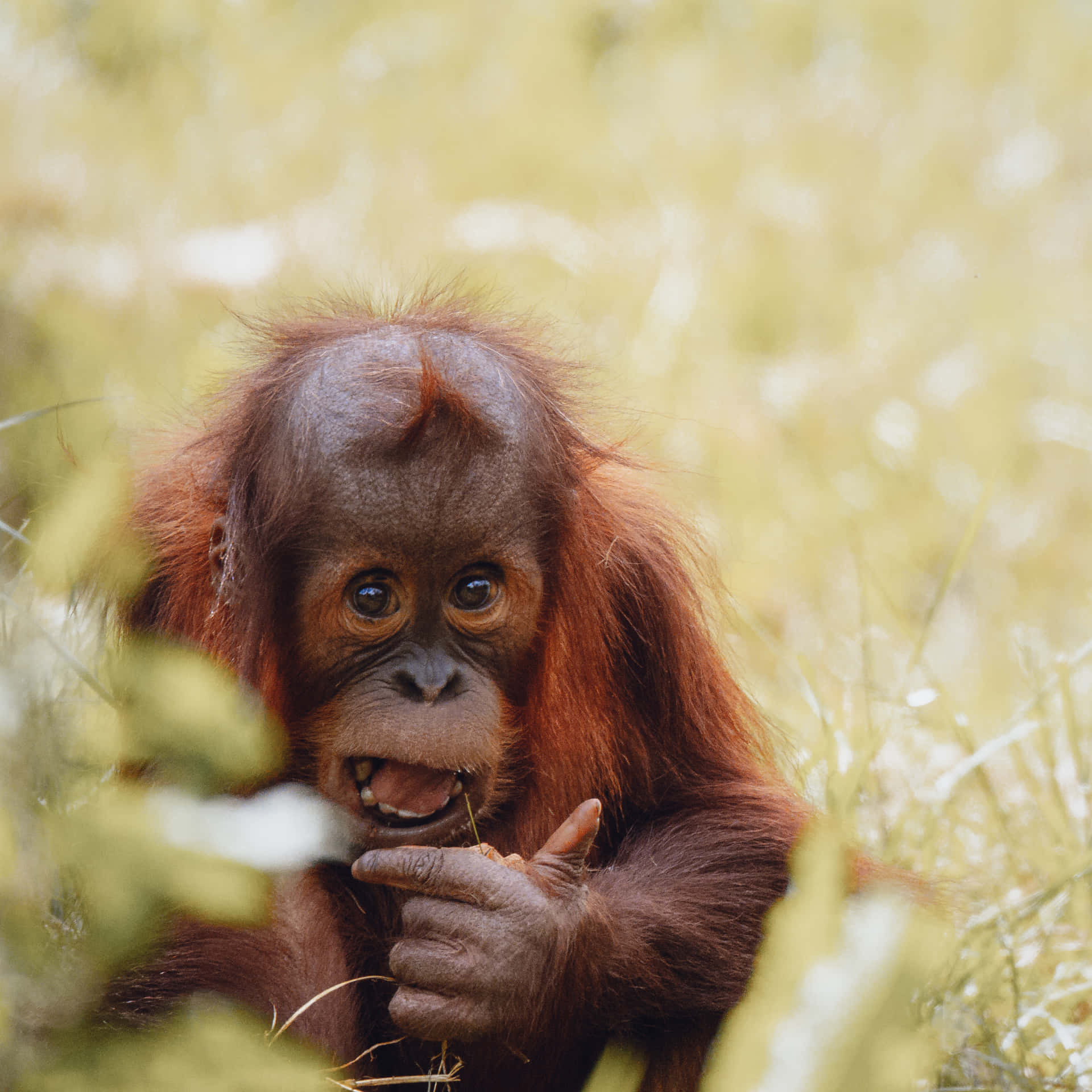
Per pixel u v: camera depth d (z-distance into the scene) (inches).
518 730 144.2
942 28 521.0
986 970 161.8
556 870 121.8
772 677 252.2
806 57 515.2
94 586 151.5
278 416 135.6
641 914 137.4
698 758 159.8
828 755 183.8
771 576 281.3
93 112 406.9
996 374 355.6
